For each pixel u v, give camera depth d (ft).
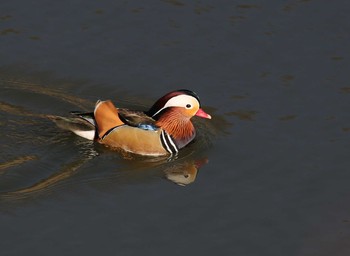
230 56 69.15
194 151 61.36
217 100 65.16
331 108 64.13
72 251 49.83
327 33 71.67
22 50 68.85
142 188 56.29
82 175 57.41
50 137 61.11
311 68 68.18
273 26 72.23
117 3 74.18
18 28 70.85
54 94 65.41
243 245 51.37
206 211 54.03
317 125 62.49
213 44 70.23
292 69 68.03
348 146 60.29
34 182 56.34
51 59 68.39
